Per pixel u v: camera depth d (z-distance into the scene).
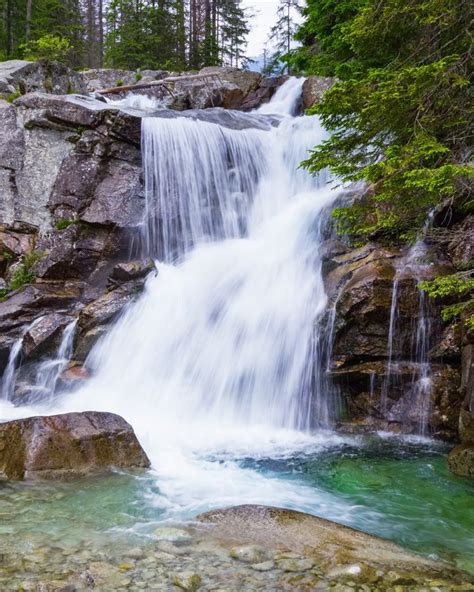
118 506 4.93
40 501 4.96
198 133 13.26
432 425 7.40
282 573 3.60
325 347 7.96
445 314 6.79
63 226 12.07
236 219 13.20
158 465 6.18
